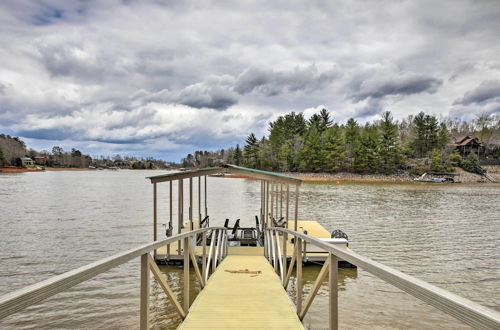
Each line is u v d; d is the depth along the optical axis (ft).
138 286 25.34
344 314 21.30
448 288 26.73
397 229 51.39
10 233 45.80
